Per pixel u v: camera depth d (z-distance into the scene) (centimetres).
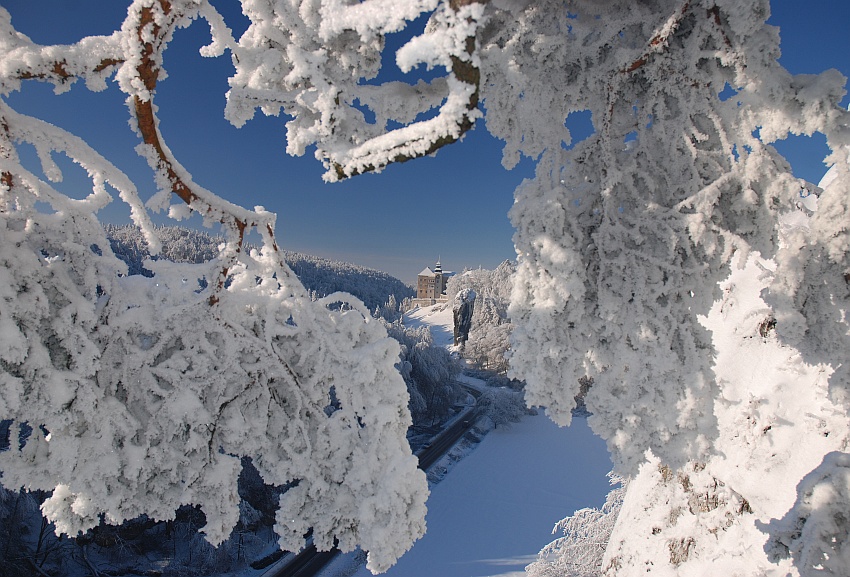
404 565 1891
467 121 163
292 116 224
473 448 3353
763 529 242
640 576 607
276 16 201
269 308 254
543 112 203
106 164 215
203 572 1638
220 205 231
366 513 229
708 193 201
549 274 209
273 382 262
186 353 238
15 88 186
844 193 192
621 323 221
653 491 631
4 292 187
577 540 1146
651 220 212
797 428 473
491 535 2142
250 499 1959
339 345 257
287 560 1791
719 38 187
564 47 196
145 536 1708
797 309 212
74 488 210
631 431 226
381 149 178
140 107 189
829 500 216
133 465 221
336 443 252
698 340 221
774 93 188
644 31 197
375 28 168
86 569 1511
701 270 211
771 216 207
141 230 229
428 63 157
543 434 3638
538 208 204
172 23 181
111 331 224
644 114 211
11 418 201
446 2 150
